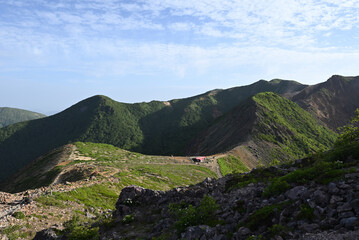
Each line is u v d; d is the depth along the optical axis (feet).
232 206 53.21
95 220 87.97
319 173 49.24
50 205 114.01
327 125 606.55
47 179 232.73
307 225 33.63
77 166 252.62
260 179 68.69
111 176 194.18
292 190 44.32
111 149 414.62
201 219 52.65
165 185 208.03
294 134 455.22
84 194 140.05
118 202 89.97
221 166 300.20
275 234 35.09
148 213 76.59
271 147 401.08
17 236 85.10
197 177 249.96
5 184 314.35
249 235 38.14
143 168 253.65
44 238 77.41
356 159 54.29
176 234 51.37
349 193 36.45
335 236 29.45
